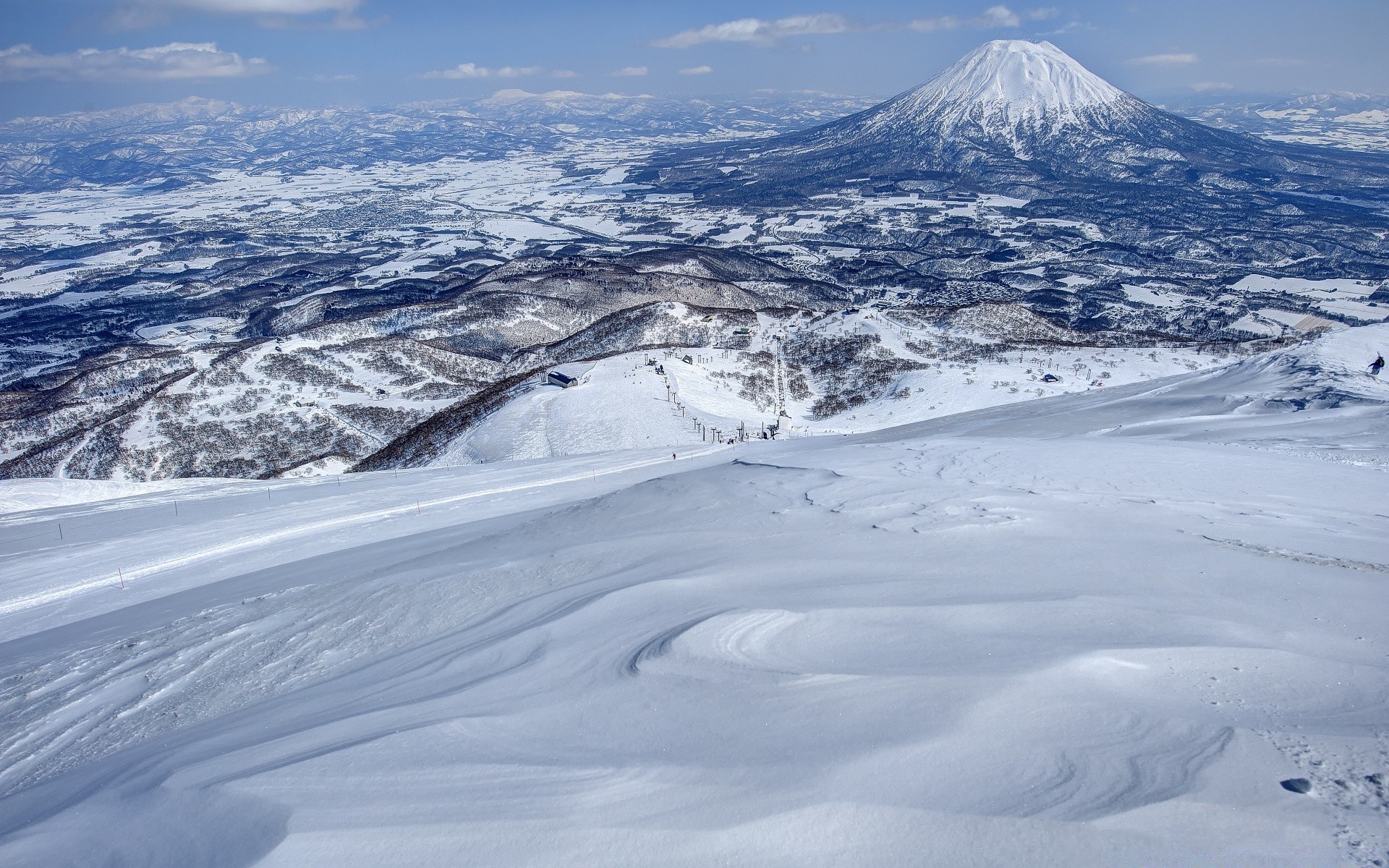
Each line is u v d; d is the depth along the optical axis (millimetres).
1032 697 5852
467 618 11305
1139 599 8422
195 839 5082
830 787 4738
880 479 17109
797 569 10445
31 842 5738
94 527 29156
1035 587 8977
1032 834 4172
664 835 4418
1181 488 15578
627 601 9688
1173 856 3934
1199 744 5102
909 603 8539
